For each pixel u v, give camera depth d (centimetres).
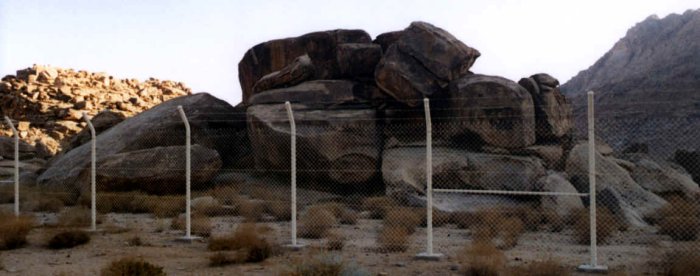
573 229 1803
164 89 9750
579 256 1384
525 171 2420
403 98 2861
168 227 1905
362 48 3206
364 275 1053
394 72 2866
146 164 2755
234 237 1526
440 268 1234
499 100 2672
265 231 1822
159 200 2439
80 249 1509
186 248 1523
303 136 2694
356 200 2586
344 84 3072
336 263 1087
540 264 1158
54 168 3156
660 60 11531
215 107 3353
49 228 1895
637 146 3850
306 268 1055
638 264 1274
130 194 2578
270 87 3281
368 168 2703
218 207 2280
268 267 1249
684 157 3469
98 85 8656
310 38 3575
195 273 1191
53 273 1204
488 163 2519
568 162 2512
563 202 2095
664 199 2466
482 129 2669
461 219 1959
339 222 2039
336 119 2766
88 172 2769
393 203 2308
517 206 2208
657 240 1634
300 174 2781
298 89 3075
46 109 7612
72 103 7875
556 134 2842
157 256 1401
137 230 1852
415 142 2806
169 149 2833
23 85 7994
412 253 1420
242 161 3170
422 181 2489
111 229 1830
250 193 2683
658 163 3100
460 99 2723
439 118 2788
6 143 5325
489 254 1279
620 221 1905
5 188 3062
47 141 6819
